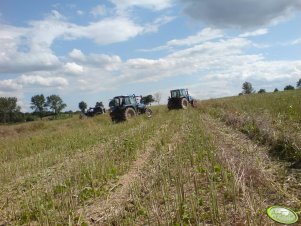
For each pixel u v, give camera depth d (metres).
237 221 5.28
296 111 15.24
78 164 10.33
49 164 11.84
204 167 8.12
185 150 10.12
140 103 28.36
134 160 10.54
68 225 6.02
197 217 5.51
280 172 7.46
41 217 6.29
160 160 9.37
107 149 12.19
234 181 6.27
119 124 23.11
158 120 22.06
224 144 10.62
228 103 29.06
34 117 87.31
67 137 18.73
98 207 6.81
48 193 7.75
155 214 5.70
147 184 7.41
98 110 41.94
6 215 7.05
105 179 8.59
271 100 24.16
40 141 18.95
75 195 7.50
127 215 6.05
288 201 5.86
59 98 101.06
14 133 31.02
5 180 10.04
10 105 85.88
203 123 17.14
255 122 13.23
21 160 13.24
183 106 32.53
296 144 8.84
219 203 6.07
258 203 5.77
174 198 6.42
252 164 7.46
